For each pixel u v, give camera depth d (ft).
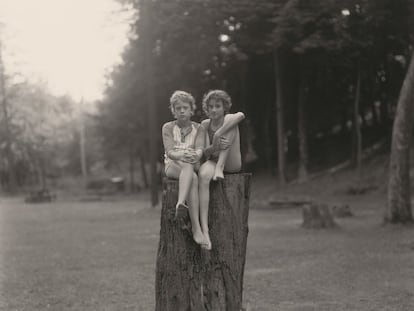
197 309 17.84
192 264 17.88
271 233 55.98
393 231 52.85
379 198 89.10
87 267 40.42
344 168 115.03
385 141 120.37
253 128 144.46
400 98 55.52
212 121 18.35
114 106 156.46
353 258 40.40
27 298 31.14
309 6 96.94
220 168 17.87
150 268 39.34
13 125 184.55
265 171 137.39
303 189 108.06
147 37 91.56
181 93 17.92
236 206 18.17
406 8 95.35
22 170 224.53
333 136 143.33
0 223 77.36
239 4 100.37
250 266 38.91
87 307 28.81
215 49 106.63
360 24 98.68
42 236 60.34
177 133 17.92
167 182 17.90
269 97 132.57
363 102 130.31
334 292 30.48
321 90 127.85
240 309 18.29
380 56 111.45
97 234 60.39
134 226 66.95
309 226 58.75
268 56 125.18
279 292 30.81
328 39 100.94
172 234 17.85
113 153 183.83
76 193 166.61
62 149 235.61
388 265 37.42
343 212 67.82
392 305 27.37
